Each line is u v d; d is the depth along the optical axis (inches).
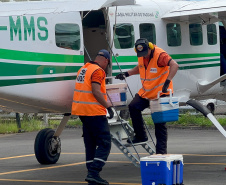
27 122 2005.4
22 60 904.9
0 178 982.4
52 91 947.3
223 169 1021.8
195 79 1205.7
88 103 840.3
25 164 1167.6
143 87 961.5
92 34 1090.7
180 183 777.6
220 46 1353.3
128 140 956.0
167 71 949.8
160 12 1146.0
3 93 896.9
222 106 2439.7
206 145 1435.8
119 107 985.5
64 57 960.9
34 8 899.4
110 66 1033.5
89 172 829.8
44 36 934.4
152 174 754.8
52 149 1146.7
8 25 890.7
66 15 968.9
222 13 1160.8
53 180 950.4
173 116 911.7
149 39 1121.4
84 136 872.9
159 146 938.7
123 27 1074.7
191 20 1195.3
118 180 932.0
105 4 911.0
